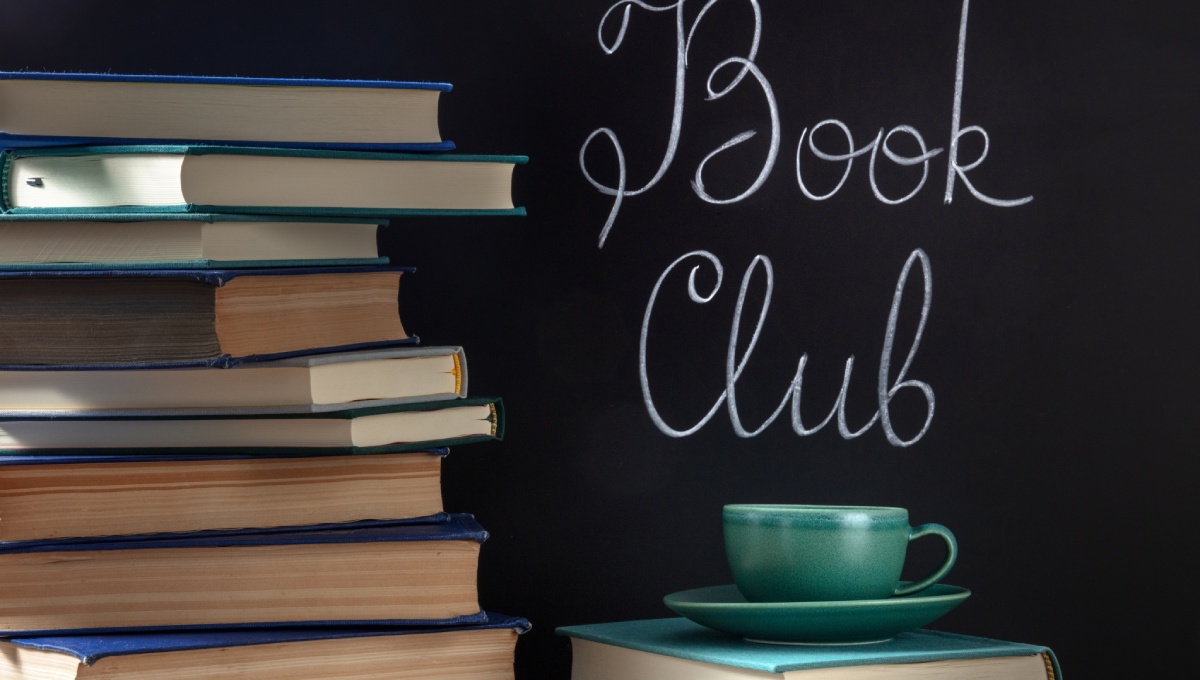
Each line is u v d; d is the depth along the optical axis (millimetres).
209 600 762
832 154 1085
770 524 815
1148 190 1120
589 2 1044
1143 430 1110
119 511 758
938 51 1103
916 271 1095
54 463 745
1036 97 1112
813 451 1074
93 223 756
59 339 753
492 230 1023
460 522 866
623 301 1045
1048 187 1112
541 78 1034
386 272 864
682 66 1060
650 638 842
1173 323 1116
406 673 784
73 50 964
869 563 809
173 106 778
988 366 1100
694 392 1056
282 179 769
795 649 786
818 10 1084
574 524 1032
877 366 1087
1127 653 1096
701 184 1062
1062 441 1103
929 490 1088
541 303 1031
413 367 829
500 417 875
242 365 756
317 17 1000
